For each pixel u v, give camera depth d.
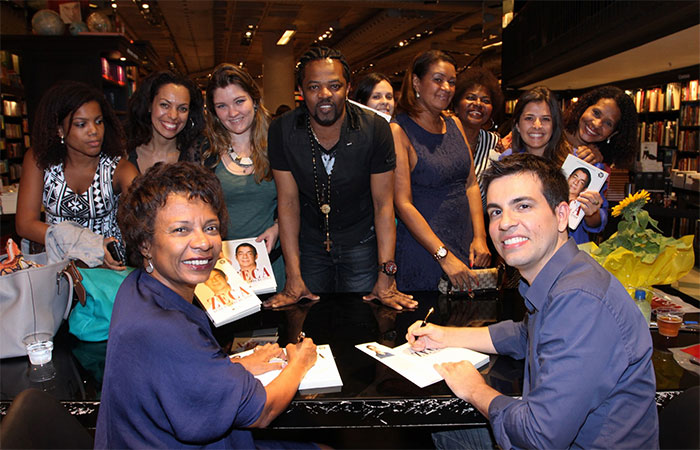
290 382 1.18
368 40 12.20
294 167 1.95
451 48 13.05
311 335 1.59
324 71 1.71
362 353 1.45
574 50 5.79
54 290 1.49
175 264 1.05
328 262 2.15
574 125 2.39
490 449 1.48
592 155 2.12
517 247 1.13
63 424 1.08
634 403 1.05
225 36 12.48
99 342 1.56
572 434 1.02
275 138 1.94
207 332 1.10
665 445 1.11
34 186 1.94
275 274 2.28
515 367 1.39
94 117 1.88
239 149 2.14
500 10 5.61
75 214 2.03
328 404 1.19
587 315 1.01
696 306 1.86
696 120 6.58
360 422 1.21
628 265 1.70
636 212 1.74
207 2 8.44
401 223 2.26
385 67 17.45
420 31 10.84
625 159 2.37
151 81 2.10
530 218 1.12
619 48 5.14
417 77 2.14
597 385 1.01
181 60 16.66
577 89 8.91
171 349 0.95
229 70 1.96
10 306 1.43
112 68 5.84
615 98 2.24
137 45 7.06
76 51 5.29
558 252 1.15
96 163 2.01
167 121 2.11
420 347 1.48
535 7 7.04
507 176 1.14
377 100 3.10
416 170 2.18
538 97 2.09
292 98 13.20
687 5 3.69
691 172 5.26
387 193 1.96
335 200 1.99
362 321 1.71
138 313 0.99
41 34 5.29
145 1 8.11
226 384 0.98
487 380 1.31
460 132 2.29
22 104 7.21
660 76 7.07
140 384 0.95
